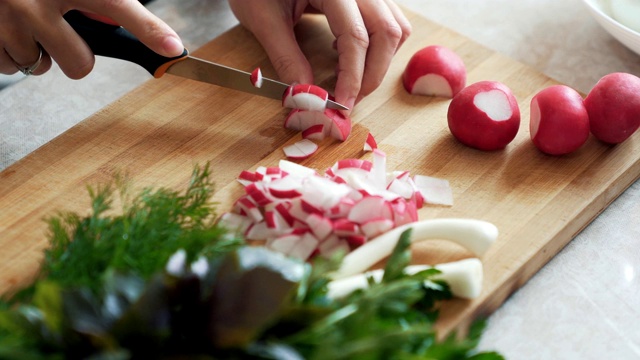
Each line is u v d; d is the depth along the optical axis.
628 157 0.57
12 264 0.53
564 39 0.68
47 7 0.57
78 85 0.66
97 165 0.58
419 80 0.61
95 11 0.57
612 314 0.52
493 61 0.63
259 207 0.55
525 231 0.54
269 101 0.61
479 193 0.56
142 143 0.59
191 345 0.45
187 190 0.54
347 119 0.59
